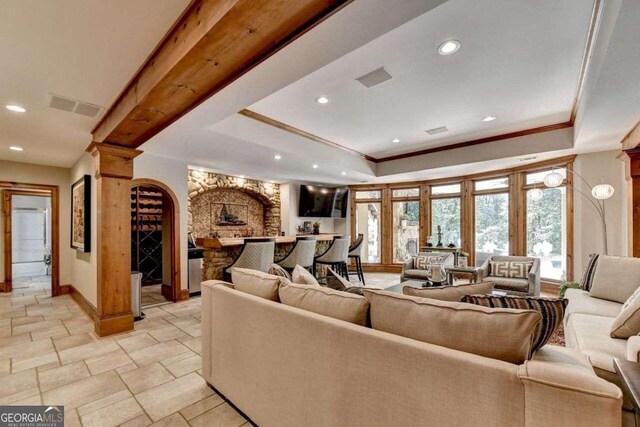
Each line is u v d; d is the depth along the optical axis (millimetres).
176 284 4832
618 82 2379
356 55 2533
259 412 1744
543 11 2021
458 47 2424
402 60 2615
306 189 7496
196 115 3072
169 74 1775
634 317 1890
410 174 6457
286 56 1977
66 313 4148
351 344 1297
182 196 5008
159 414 1936
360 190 8242
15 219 7449
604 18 1932
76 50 1864
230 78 1820
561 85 3117
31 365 2604
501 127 4520
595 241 4539
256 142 4062
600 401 783
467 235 6605
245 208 7285
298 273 2264
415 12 1524
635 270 2795
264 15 1283
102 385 2283
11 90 2383
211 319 2201
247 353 1843
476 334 1082
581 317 2414
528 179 5664
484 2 1933
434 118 4105
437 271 3670
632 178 3572
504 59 2609
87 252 4000
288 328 1573
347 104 3611
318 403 1424
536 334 1046
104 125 2994
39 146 3977
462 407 998
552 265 5320
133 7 1504
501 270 4426
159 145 4156
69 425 1832
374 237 8195
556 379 842
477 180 6512
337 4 1237
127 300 3457
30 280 6801
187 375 2439
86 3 1463
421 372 1090
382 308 1354
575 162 4734
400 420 1142
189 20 1543
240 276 2178
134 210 6027
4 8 1479
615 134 3727
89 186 3992
